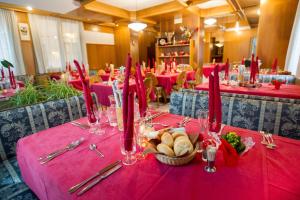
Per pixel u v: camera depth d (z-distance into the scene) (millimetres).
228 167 737
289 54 3699
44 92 1830
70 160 825
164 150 744
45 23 5438
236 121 1560
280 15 3918
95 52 7102
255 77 2605
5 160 1368
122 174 713
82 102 1830
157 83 3982
